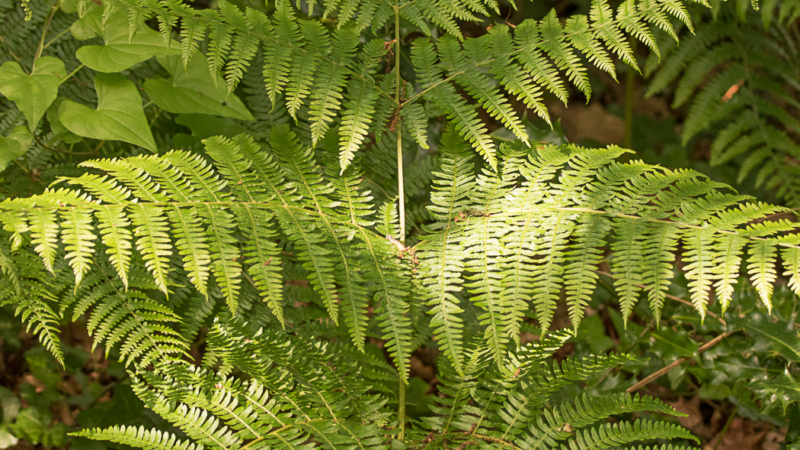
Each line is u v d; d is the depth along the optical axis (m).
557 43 1.85
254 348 1.79
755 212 1.78
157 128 2.02
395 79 1.87
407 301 1.80
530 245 1.79
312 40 1.84
